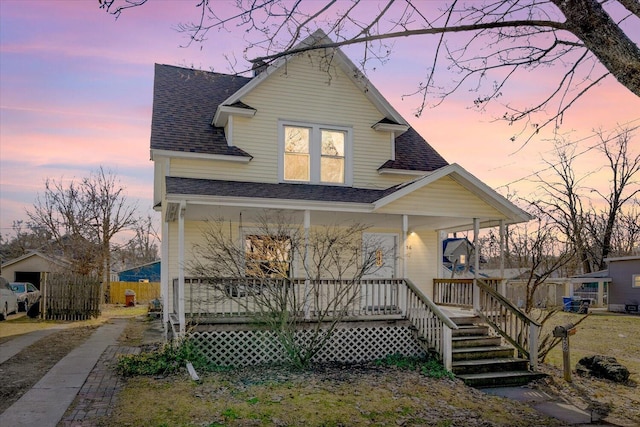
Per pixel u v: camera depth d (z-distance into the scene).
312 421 6.16
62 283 18.75
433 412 6.84
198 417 6.09
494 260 35.00
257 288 10.18
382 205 10.73
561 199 21.89
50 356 10.35
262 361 9.81
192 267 10.35
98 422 5.87
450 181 11.38
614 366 9.83
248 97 12.57
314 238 11.34
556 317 22.06
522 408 7.46
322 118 13.15
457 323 10.98
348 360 10.28
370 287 12.94
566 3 4.16
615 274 30.97
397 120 13.57
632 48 4.00
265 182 12.47
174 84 14.40
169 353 9.05
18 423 5.81
